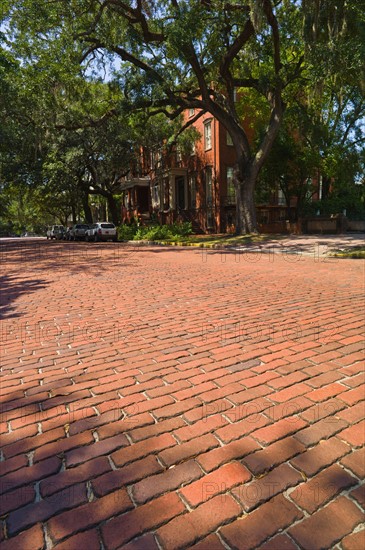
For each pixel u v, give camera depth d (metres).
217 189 26.98
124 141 27.53
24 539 1.67
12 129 19.80
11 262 14.47
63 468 2.16
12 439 2.47
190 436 2.43
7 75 17.83
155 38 17.53
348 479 1.99
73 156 27.56
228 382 3.19
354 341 4.07
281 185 24.94
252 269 10.27
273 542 1.63
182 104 20.38
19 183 32.28
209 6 16.34
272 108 19.75
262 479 2.01
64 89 18.67
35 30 16.50
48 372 3.58
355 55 11.94
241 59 20.53
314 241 16.59
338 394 2.91
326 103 23.20
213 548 1.60
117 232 27.50
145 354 3.94
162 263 12.30
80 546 1.63
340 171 22.75
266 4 14.99
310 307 5.65
